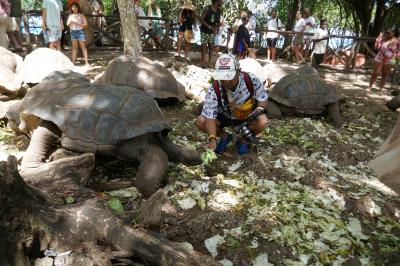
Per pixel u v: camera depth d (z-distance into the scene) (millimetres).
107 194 3354
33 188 2473
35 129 3682
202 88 7043
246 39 10148
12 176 2170
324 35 11305
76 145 3365
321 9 19359
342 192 3680
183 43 12992
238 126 3973
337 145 4961
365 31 15484
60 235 2326
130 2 7906
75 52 8844
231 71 3449
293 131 5340
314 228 3090
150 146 3408
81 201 2729
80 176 3043
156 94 5703
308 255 2781
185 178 3697
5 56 6426
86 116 3359
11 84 5281
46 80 4016
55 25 8727
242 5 15789
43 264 2209
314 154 4664
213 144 3586
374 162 2619
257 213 3193
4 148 4027
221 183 3641
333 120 5984
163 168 3260
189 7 9555
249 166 3992
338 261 2750
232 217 3068
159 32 13016
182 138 4688
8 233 2156
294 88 5840
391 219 3389
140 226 2453
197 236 2875
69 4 10789
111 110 3391
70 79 3971
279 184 3779
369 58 14062
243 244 2826
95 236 2377
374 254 2873
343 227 3150
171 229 2916
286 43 13992
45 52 6531
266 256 2734
